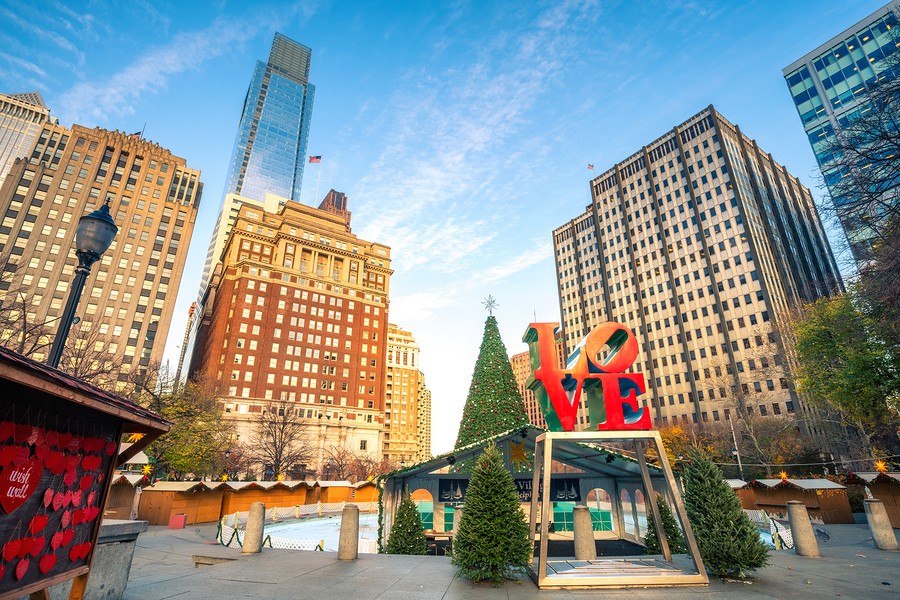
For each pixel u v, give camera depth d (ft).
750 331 245.45
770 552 41.37
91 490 18.29
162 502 79.46
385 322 368.48
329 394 315.17
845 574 30.73
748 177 293.02
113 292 268.62
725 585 28.43
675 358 275.59
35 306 241.96
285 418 247.70
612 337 37.63
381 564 36.35
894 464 112.16
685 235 293.64
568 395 36.01
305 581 29.94
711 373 254.27
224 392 277.85
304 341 318.45
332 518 101.09
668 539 42.52
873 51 188.85
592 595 26.58
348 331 341.41
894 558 36.52
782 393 215.92
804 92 210.59
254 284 313.73
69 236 265.34
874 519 42.68
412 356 549.54
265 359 298.56
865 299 54.19
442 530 53.93
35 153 274.77
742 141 305.94
